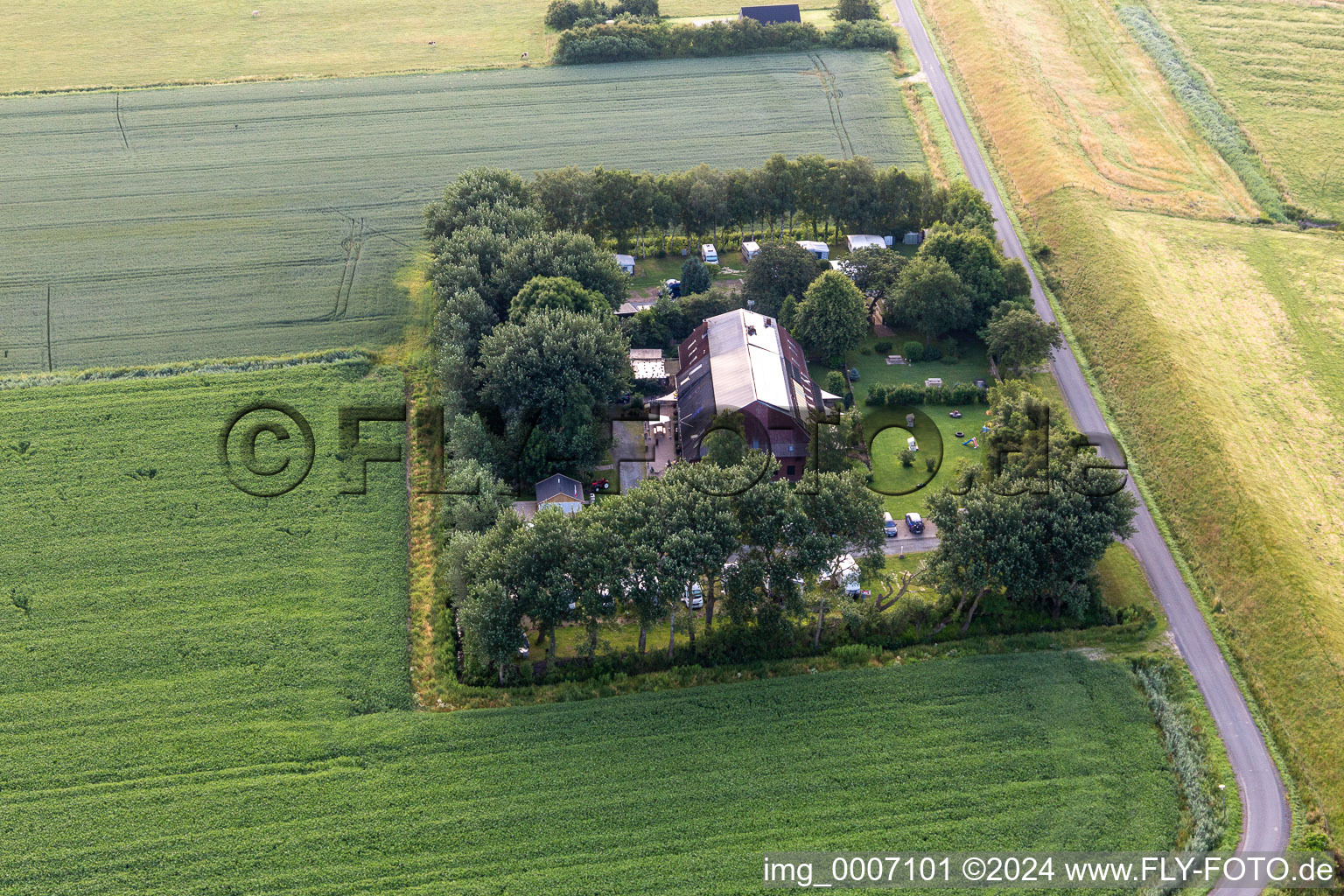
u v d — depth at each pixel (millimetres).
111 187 199625
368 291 169000
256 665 103438
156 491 124250
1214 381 143750
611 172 176875
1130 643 108062
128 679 101750
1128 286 162000
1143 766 94188
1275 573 111000
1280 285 168500
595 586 100000
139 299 166375
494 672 103688
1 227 185625
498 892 83375
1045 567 106938
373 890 83500
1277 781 94062
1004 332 145000
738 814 89562
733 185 179750
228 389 142375
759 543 104750
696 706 99562
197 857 86000
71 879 84312
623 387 137000
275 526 120250
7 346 154625
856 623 106688
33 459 128375
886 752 95000
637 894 83250
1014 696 100688
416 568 116688
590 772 93062
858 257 164000
